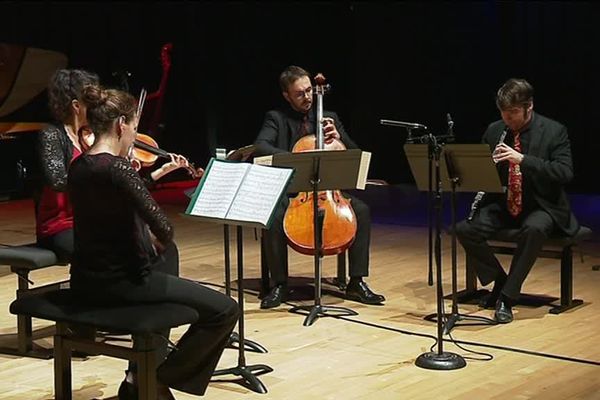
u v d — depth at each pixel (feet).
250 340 29.01
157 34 63.62
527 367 26.27
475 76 61.16
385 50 63.62
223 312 22.16
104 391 24.89
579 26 57.47
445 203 56.49
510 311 30.91
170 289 21.91
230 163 24.67
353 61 64.95
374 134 64.90
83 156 21.77
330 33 64.90
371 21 63.67
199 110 65.67
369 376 25.76
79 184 21.53
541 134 31.94
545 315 31.50
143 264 21.76
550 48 58.49
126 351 21.68
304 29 64.80
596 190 59.06
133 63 62.95
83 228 21.85
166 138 65.36
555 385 24.79
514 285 30.89
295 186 29.81
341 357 27.43
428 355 26.71
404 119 63.87
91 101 22.09
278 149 34.24
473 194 59.21
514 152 30.73
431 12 61.77
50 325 31.09
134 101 22.45
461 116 62.03
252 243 44.80
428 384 25.05
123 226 21.54
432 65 62.34
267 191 23.73
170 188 63.82
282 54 65.05
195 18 63.82
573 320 30.89
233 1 64.23
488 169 28.07
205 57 64.69
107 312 21.52
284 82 34.32
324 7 64.49
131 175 21.33
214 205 24.03
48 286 28.55
